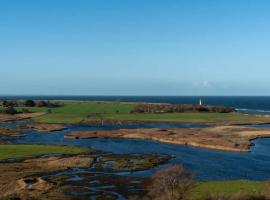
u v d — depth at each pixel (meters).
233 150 101.81
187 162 84.62
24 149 98.69
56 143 113.94
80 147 104.12
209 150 102.50
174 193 50.59
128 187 62.91
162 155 93.25
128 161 84.88
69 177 69.44
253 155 94.50
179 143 114.75
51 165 78.81
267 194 52.00
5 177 68.50
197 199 50.50
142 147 107.19
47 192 59.56
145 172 74.44
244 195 49.88
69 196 57.84
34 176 69.75
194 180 65.31
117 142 117.12
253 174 72.69
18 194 58.00
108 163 82.81
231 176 70.69
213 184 61.47
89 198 57.03
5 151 95.25
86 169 76.38
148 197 54.50
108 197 57.47
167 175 51.84
